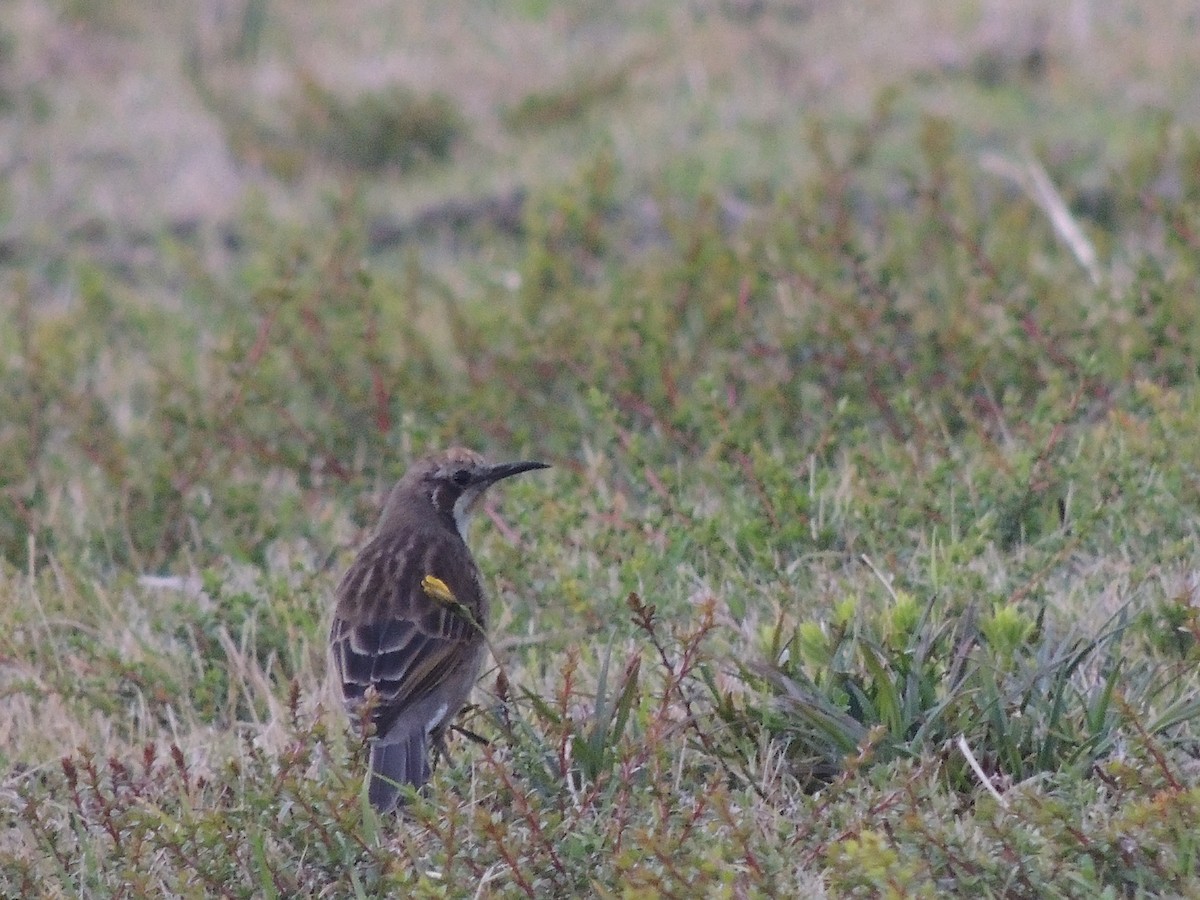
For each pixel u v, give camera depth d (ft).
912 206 78.18
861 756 33.55
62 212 91.40
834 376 57.41
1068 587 44.11
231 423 58.23
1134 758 34.73
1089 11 96.22
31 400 61.00
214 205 90.07
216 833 33.83
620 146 89.25
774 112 90.43
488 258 81.25
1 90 103.60
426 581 38.73
